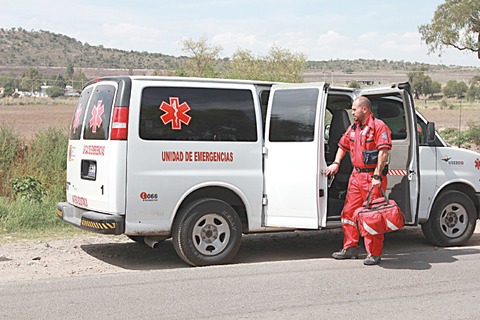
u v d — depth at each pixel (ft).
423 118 32.27
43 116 158.40
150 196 26.05
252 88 28.55
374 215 27.14
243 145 28.02
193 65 94.27
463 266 27.53
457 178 32.65
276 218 28.48
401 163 30.71
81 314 20.02
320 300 21.86
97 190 26.58
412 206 30.07
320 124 27.66
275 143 28.48
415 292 23.08
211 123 27.37
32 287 23.15
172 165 26.45
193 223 26.71
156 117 26.27
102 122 26.63
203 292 22.68
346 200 28.45
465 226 33.01
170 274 25.36
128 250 30.89
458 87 331.98
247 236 35.58
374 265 27.55
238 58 98.43
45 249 30.30
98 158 26.58
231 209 27.48
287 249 32.17
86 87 29.07
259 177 28.43
